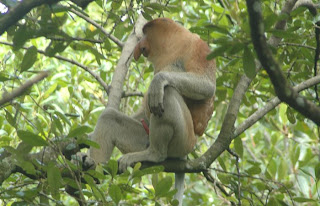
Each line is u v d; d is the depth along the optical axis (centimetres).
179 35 972
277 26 888
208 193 1550
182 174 883
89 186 721
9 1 664
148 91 853
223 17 1165
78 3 728
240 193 862
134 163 856
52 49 701
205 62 923
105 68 1239
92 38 859
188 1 1468
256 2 475
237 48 547
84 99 1234
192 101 929
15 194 690
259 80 1163
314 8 965
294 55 1071
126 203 690
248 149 1587
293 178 1334
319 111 537
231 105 905
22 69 688
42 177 730
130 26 1075
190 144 898
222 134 876
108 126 916
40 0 571
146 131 883
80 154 841
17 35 675
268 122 1434
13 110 1025
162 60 970
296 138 1469
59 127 658
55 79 1244
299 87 880
